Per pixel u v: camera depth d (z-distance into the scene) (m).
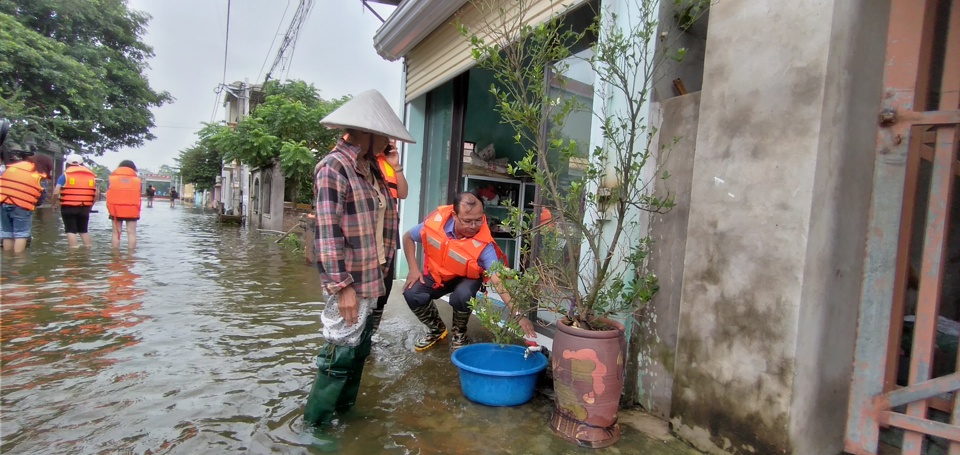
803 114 1.92
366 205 2.37
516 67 2.55
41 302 4.61
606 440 2.34
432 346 3.72
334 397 2.36
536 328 3.74
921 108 2.05
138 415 2.47
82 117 17.81
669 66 2.85
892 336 2.11
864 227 2.15
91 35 20.11
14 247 7.50
